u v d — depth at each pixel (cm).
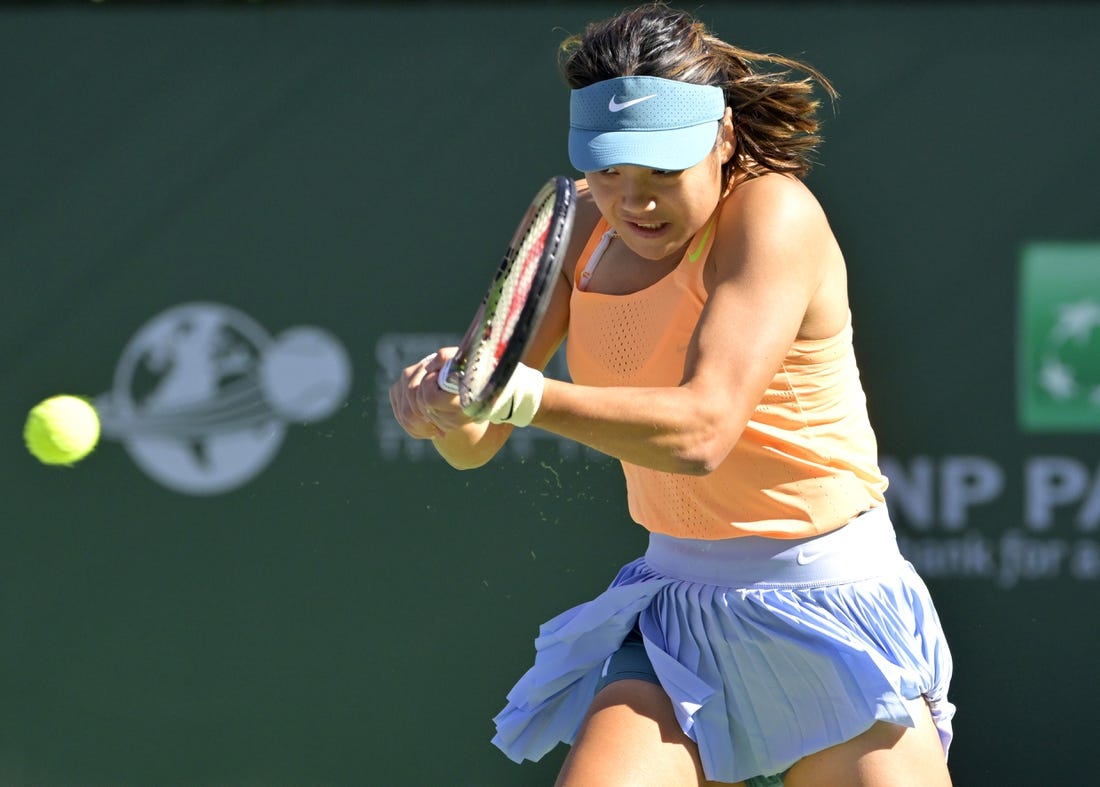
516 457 1661
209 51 1661
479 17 1652
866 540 869
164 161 1669
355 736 1666
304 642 1670
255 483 1675
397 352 1667
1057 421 1620
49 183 1672
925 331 1627
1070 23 1606
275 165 1667
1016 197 1617
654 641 888
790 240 777
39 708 1670
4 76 1662
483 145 1658
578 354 895
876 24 1623
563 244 668
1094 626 1616
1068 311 1616
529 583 1662
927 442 1628
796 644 846
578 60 794
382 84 1661
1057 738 1616
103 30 1661
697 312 822
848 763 851
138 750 1667
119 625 1675
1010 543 1623
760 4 1633
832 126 1628
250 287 1673
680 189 778
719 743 867
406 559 1667
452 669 1664
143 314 1678
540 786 1653
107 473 1678
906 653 860
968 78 1617
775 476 844
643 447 716
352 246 1666
